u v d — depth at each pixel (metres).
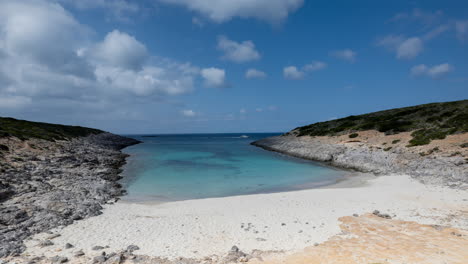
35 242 9.47
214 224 11.95
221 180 24.12
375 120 51.56
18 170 19.86
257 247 9.38
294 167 31.88
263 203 15.59
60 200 14.36
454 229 10.40
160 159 39.81
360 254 8.33
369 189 18.80
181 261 8.25
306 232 10.70
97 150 43.22
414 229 10.56
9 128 39.00
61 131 56.88
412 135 34.19
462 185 17.61
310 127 66.12
